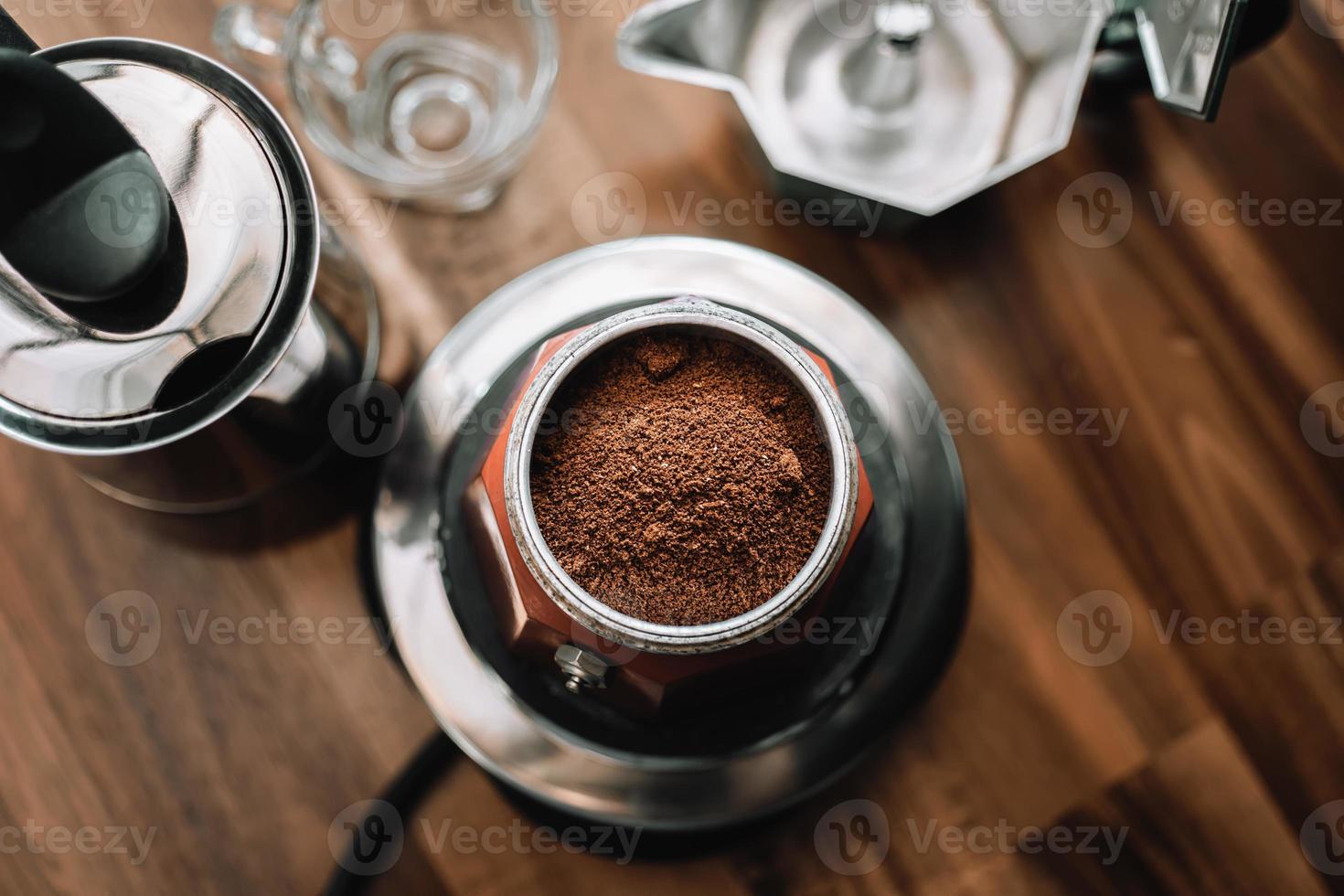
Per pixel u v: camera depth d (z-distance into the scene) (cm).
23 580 36
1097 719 37
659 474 27
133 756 36
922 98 38
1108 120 38
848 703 35
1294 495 37
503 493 28
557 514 28
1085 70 35
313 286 30
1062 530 37
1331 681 37
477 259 37
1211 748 37
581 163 38
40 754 36
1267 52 38
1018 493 37
